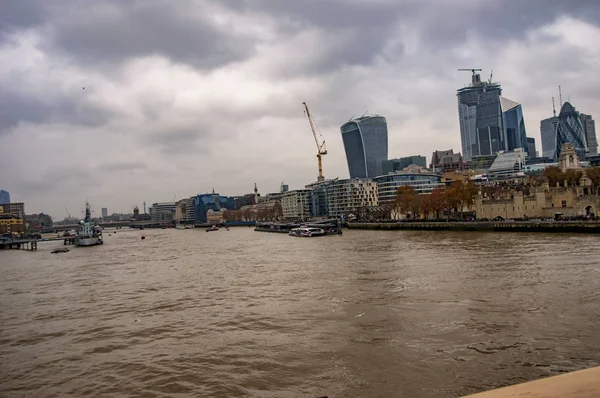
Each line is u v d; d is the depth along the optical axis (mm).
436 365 36938
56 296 79438
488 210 183750
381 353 40375
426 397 31891
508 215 175125
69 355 46219
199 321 55656
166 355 44188
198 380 37750
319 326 49750
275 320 53438
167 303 67250
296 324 51188
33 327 58062
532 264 76750
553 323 45062
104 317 61062
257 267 101250
